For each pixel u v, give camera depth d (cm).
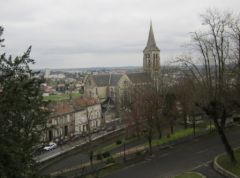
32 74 2541
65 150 7994
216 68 4434
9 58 2414
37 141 2558
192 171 4719
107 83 15275
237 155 4894
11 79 2366
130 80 14138
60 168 6309
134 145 7444
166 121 7644
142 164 5462
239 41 4316
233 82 4591
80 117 11044
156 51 16262
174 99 7850
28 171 2359
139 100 7738
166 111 7656
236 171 4228
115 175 5028
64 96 16062
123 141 8138
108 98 14962
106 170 5381
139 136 8094
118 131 9656
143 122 7688
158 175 4762
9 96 2231
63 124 10094
